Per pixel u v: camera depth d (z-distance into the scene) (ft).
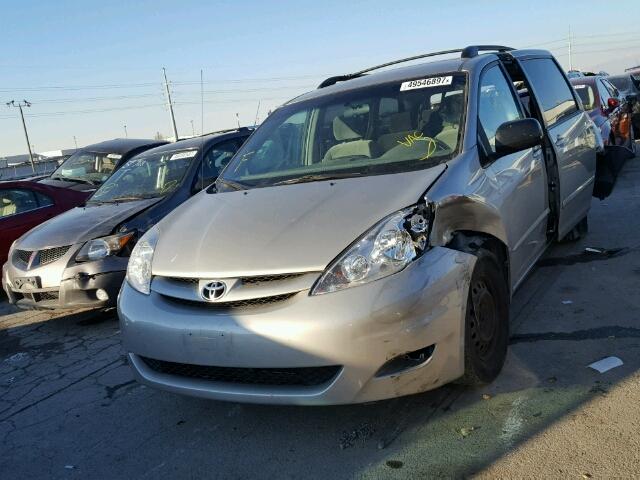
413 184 10.41
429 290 9.17
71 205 25.99
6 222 24.20
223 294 9.57
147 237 11.85
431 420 10.18
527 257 13.67
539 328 13.41
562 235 16.30
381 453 9.50
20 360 16.47
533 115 15.47
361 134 13.14
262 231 10.27
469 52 14.39
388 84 14.03
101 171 33.35
